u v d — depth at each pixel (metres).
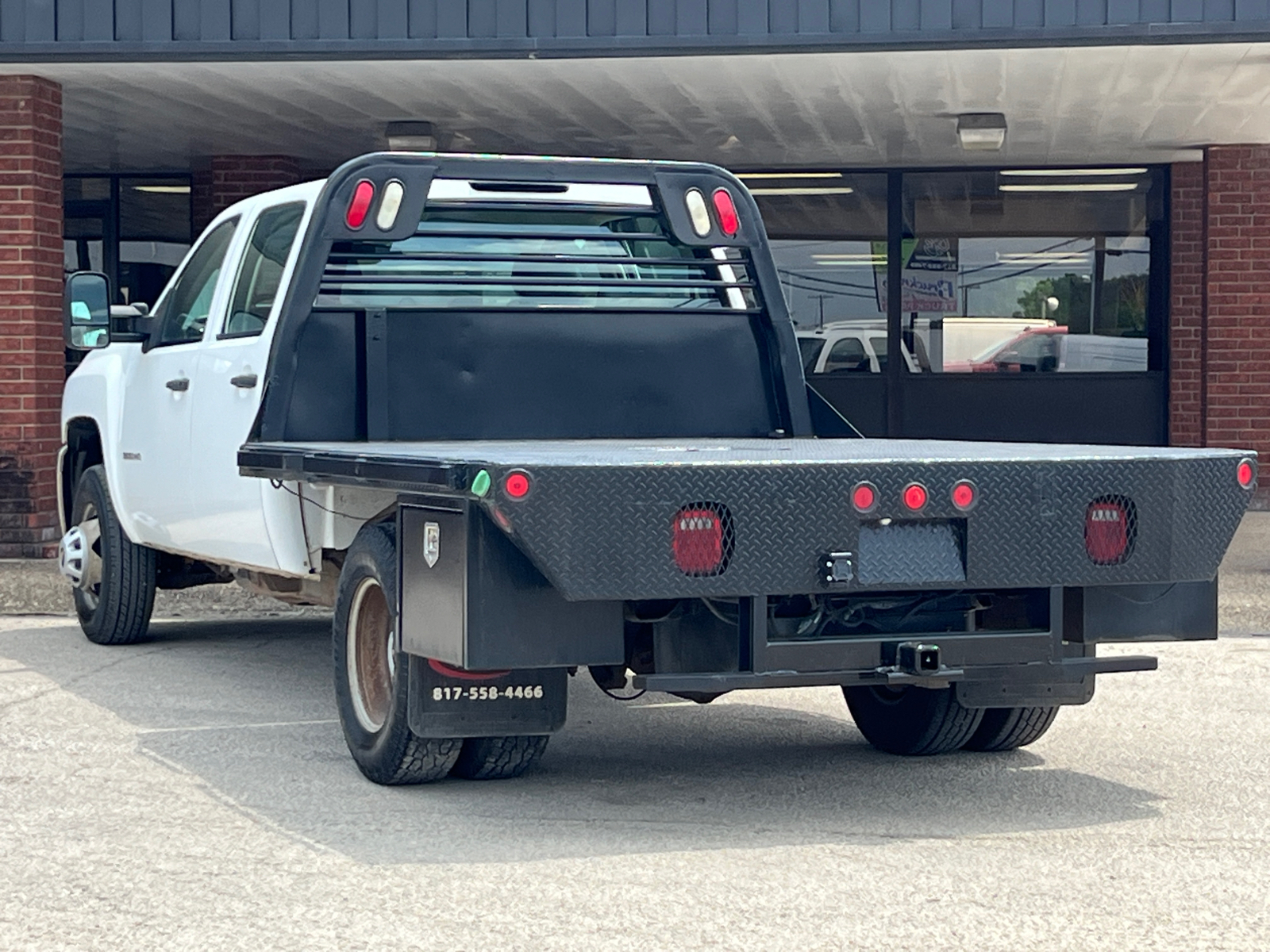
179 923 4.43
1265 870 4.91
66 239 17.70
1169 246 16.22
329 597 7.31
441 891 4.70
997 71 11.77
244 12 11.30
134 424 8.55
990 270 16.55
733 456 5.41
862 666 5.36
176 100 13.03
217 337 7.68
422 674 5.48
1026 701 5.91
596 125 14.07
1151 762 6.43
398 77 12.05
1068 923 4.41
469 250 7.49
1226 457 5.59
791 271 16.72
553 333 7.34
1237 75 11.86
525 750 5.93
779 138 14.73
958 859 5.04
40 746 6.62
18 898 4.64
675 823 5.47
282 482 6.71
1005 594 5.77
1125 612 5.62
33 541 12.17
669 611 5.50
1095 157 15.90
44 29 11.36
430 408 7.15
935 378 16.61
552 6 11.19
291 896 4.65
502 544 5.13
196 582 9.34
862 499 5.21
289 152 15.91
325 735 6.85
